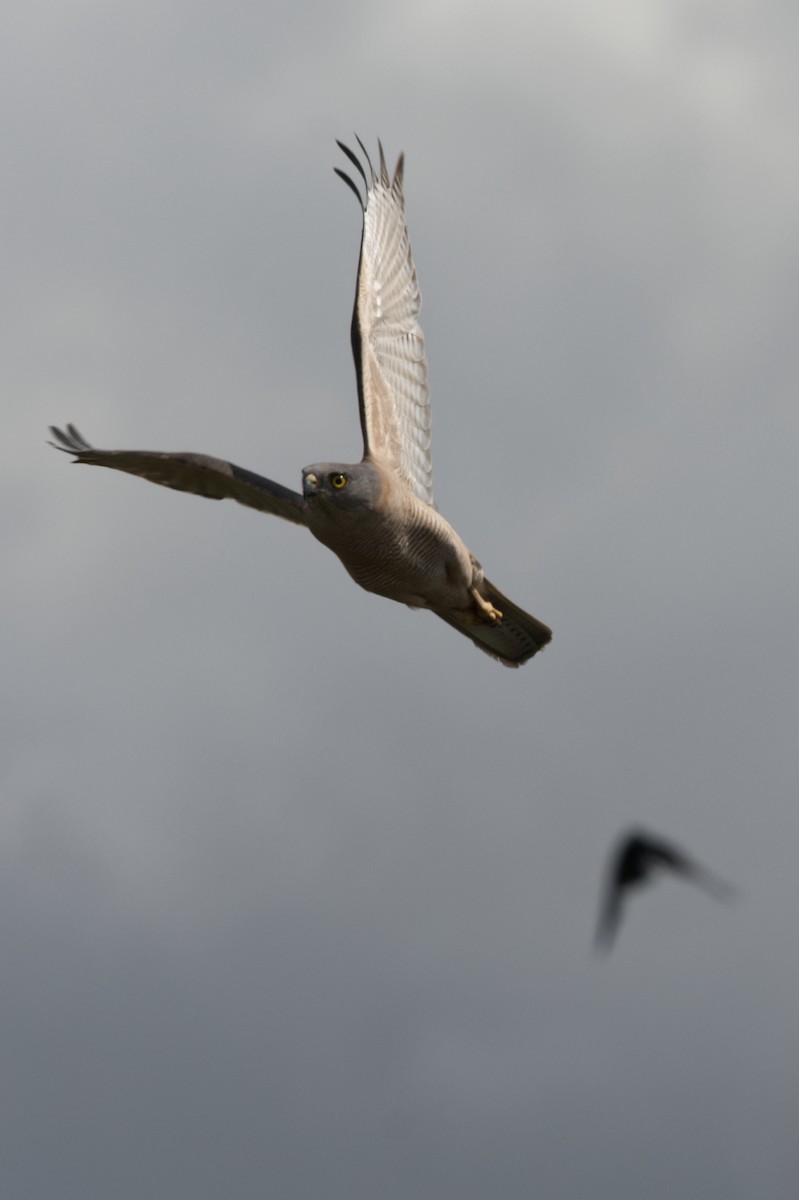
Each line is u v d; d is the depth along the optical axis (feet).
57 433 47.21
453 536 44.04
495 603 47.26
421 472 46.39
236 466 45.57
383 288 47.73
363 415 45.06
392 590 45.03
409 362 47.42
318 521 42.47
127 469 46.96
